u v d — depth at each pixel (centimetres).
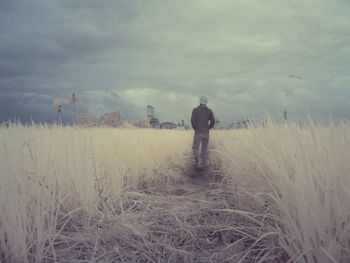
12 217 323
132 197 583
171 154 1337
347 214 279
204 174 991
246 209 438
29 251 346
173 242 385
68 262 334
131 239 389
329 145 357
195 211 474
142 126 2756
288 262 298
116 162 634
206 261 343
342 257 273
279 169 344
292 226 296
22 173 403
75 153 516
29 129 691
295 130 462
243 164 493
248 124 657
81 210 448
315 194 290
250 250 332
